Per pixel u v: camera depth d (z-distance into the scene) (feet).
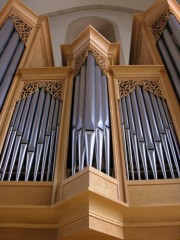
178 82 11.76
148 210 7.75
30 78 12.52
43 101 11.57
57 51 21.45
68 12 24.84
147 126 10.17
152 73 12.56
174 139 9.68
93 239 7.68
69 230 7.34
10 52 13.83
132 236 7.65
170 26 14.53
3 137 9.77
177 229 7.77
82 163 8.32
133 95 11.75
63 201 7.31
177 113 10.52
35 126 10.27
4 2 21.86
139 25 16.43
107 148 9.00
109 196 7.49
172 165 9.00
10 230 7.91
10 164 9.02
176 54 12.95
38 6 23.71
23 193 8.18
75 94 11.43
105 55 13.89
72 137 9.43
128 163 9.07
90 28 13.91
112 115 10.41
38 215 7.84
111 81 12.33
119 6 24.52
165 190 8.11
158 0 15.81
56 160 8.90
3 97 11.34
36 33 15.69
